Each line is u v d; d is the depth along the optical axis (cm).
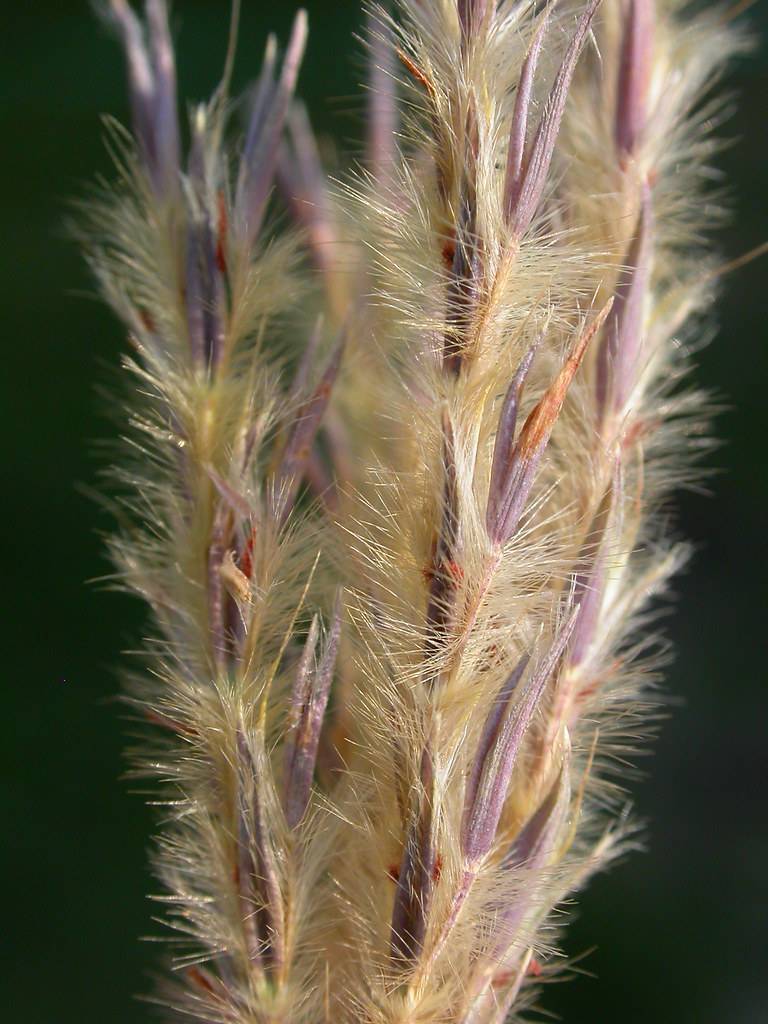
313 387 7
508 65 6
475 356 6
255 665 6
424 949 6
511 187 6
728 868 16
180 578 7
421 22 6
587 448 6
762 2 19
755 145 20
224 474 6
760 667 18
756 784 17
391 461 6
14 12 28
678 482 7
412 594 6
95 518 21
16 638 20
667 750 17
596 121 7
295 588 6
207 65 24
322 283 7
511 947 6
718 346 20
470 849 6
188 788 6
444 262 6
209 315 6
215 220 6
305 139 7
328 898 7
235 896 6
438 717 6
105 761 18
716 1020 15
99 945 17
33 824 18
